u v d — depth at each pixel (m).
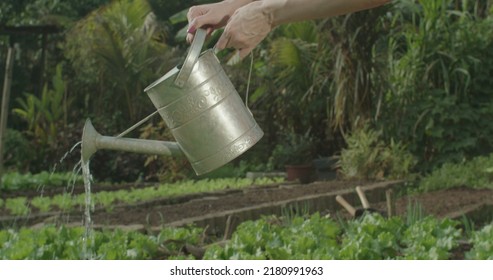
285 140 12.93
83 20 14.41
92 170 12.58
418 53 10.34
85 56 13.95
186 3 19.12
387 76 10.22
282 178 11.03
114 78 13.76
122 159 12.57
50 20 16.62
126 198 8.04
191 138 2.50
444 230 4.37
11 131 13.27
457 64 10.38
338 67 10.01
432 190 8.46
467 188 8.33
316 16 2.40
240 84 13.36
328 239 4.24
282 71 12.48
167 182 11.38
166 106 2.49
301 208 6.93
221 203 7.31
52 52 18.17
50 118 13.53
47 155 13.23
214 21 2.59
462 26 10.54
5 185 9.69
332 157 12.17
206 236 5.27
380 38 10.52
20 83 17.44
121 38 14.04
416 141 10.21
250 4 2.45
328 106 11.26
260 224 4.57
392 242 4.17
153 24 14.86
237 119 2.53
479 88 10.50
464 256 4.23
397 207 6.89
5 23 17.23
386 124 10.23
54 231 4.50
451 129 10.04
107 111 14.26
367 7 2.37
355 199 7.68
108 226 5.33
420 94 10.25
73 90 15.00
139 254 4.13
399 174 9.45
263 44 12.87
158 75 14.24
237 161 12.91
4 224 6.30
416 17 12.55
